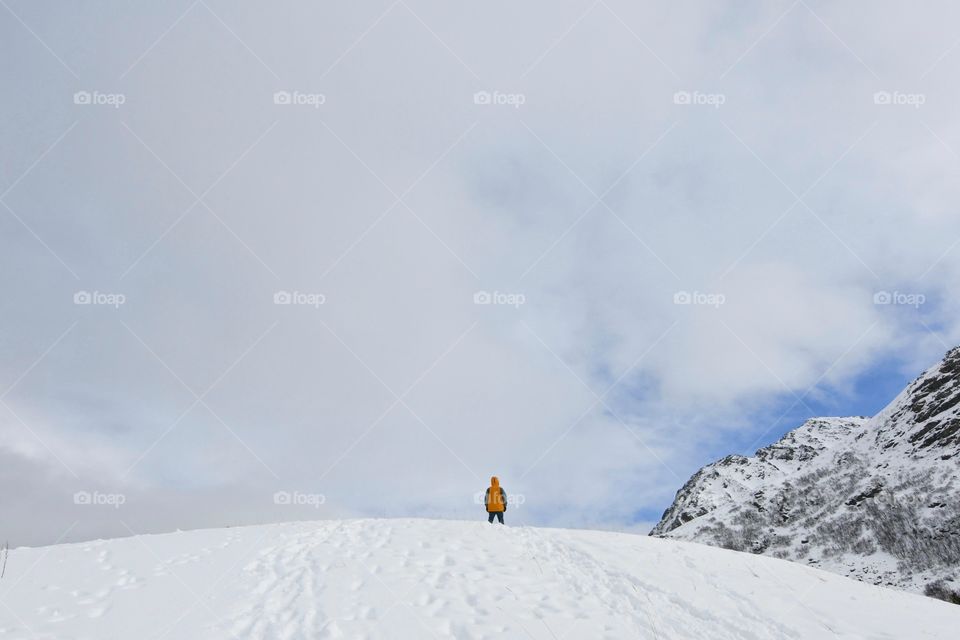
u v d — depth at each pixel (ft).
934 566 177.37
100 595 31.01
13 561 36.27
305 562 37.04
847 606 40.70
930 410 312.09
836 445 383.45
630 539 51.01
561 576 37.27
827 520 271.69
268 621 28.40
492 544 43.39
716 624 34.12
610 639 28.78
